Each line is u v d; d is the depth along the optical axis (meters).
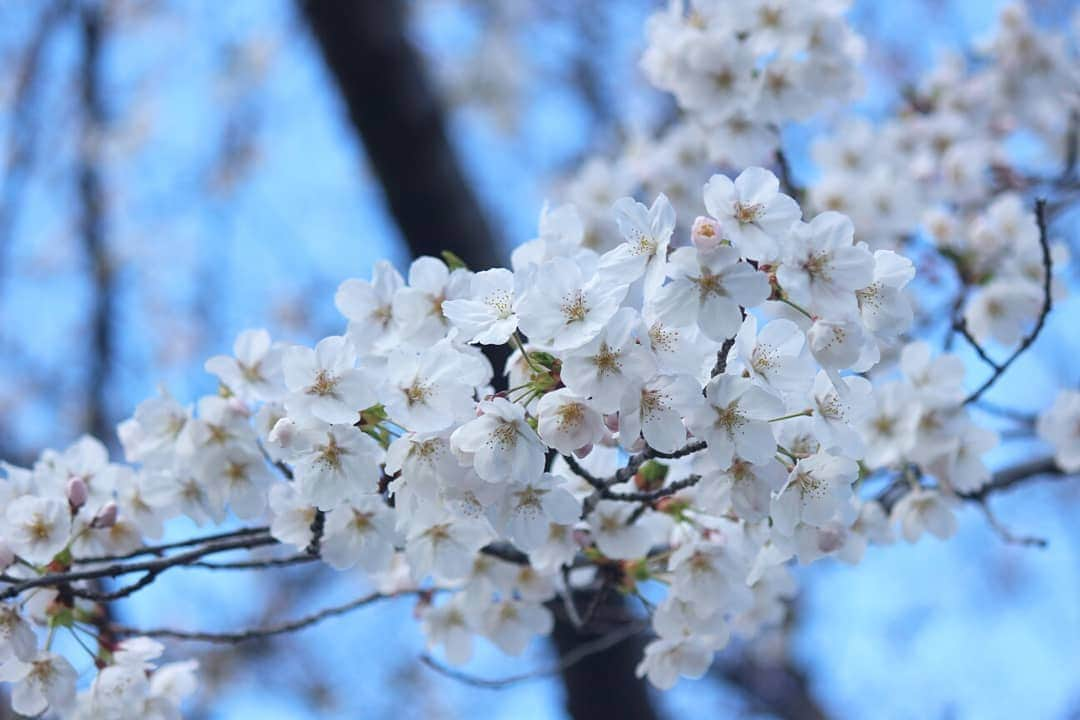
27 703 1.34
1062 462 1.55
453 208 2.05
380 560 1.34
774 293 1.26
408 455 1.27
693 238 1.24
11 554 1.33
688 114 1.84
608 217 1.81
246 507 1.37
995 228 1.59
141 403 1.39
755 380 1.25
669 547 1.38
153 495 1.38
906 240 1.71
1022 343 1.42
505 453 1.25
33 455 2.85
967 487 1.44
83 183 3.23
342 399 1.28
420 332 1.34
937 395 1.43
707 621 1.37
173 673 1.42
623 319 1.24
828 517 1.29
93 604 1.39
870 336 1.27
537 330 1.25
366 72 2.02
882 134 1.97
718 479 1.29
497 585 1.39
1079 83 2.05
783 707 3.09
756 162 1.61
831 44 1.55
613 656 1.94
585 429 1.25
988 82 2.08
